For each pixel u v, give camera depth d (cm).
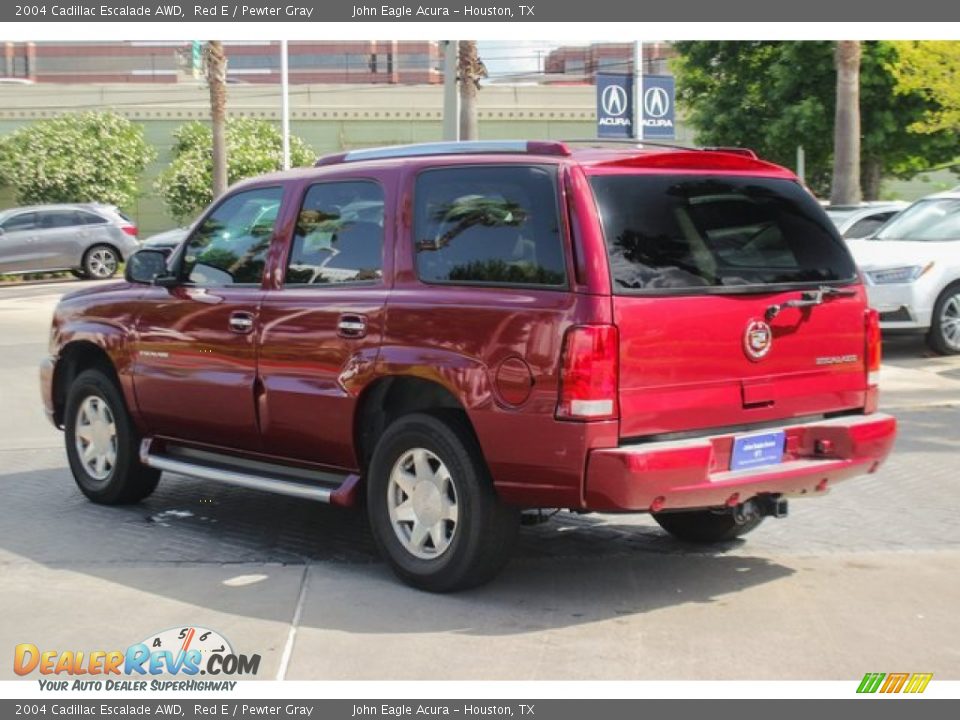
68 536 709
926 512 755
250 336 663
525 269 550
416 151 627
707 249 564
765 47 2742
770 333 577
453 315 566
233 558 659
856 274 621
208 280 705
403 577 598
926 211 1541
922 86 2098
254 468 692
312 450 644
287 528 727
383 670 494
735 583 613
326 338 622
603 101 1711
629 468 518
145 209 4594
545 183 551
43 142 4016
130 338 741
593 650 516
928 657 510
